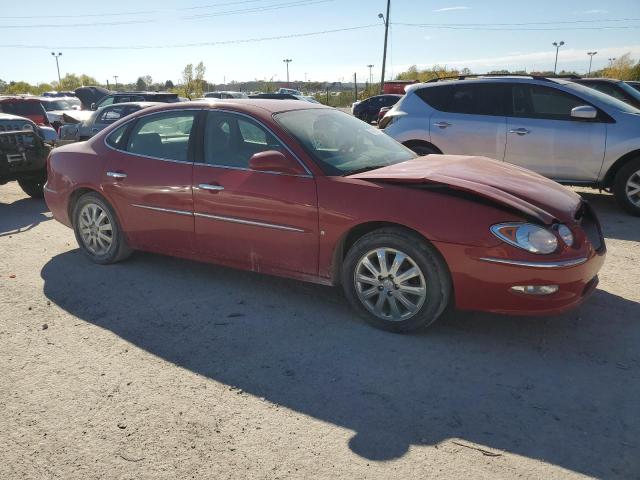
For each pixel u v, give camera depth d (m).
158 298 4.50
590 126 6.91
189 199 4.49
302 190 3.94
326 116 4.72
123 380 3.29
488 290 3.47
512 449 2.63
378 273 3.78
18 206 8.38
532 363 3.41
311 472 2.50
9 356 3.59
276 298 4.47
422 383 3.20
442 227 3.47
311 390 3.15
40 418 2.93
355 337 3.78
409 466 2.53
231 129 4.39
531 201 3.60
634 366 3.36
